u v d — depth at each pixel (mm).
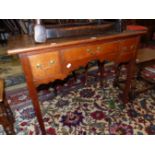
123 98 1695
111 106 1691
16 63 2900
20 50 848
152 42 3775
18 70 2619
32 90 1040
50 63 990
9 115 1385
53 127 1445
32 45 914
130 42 1302
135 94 1784
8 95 1906
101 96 1859
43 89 1960
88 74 2357
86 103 1748
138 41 1353
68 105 1723
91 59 1159
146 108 1655
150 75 2180
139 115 1563
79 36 1117
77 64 1107
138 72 1986
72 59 1065
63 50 1002
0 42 3928
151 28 3748
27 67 934
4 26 3486
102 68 1955
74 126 1454
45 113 1609
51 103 1759
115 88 2006
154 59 1636
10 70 2623
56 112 1624
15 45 934
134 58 1422
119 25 1271
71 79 2199
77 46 1044
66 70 1078
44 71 996
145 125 1445
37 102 1121
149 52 1870
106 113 1599
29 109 1675
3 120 1165
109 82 2150
